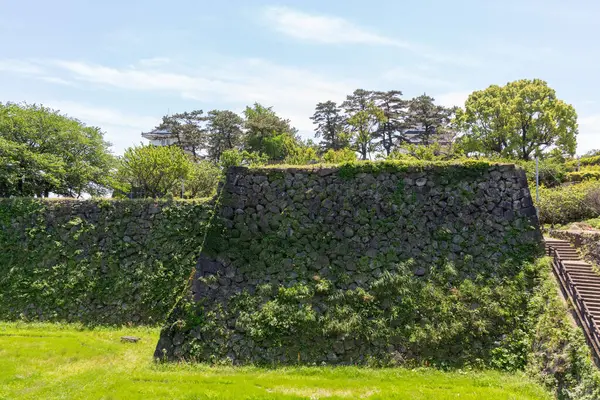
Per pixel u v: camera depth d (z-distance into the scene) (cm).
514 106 4388
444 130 5294
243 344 1653
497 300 1697
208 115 6688
